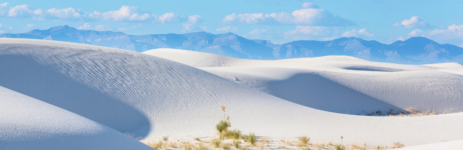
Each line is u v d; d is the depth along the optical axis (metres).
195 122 14.73
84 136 5.26
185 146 9.45
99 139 5.41
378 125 15.69
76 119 6.02
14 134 4.50
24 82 15.23
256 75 35.19
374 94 35.56
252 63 85.81
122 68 20.30
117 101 15.77
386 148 10.76
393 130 14.51
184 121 14.84
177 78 21.00
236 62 85.69
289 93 33.09
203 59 82.75
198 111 16.45
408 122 16.58
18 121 5.00
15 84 14.91
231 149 9.28
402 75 41.03
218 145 9.60
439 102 34.75
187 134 12.42
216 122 14.82
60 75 16.69
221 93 19.95
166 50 93.31
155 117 15.11
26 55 17.61
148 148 6.19
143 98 16.88
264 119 15.79
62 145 4.75
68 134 5.10
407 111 32.81
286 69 40.84
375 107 33.44
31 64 16.84
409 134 13.68
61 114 6.11
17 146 4.27
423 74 41.41
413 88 36.94
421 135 13.50
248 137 10.56
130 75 19.52
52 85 15.64
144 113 15.32
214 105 17.64
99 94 15.95
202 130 13.29
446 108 33.84
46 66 17.14
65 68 17.69
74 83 16.30
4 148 4.11
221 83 22.23
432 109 33.56
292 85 34.66
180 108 16.58
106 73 18.80
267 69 39.94
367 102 34.12
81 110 14.53
